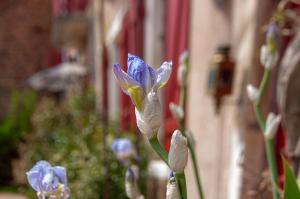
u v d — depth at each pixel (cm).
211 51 352
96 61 960
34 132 931
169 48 531
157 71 101
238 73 309
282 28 241
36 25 1470
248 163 292
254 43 288
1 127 1146
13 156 1136
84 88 832
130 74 101
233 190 302
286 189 120
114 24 825
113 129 577
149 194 451
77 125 653
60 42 1206
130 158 210
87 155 537
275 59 185
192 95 386
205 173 359
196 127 377
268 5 283
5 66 1459
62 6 1378
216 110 317
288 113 224
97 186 520
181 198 101
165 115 505
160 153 102
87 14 1109
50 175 115
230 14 326
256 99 187
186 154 100
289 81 221
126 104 699
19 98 1230
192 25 392
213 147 347
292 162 220
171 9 520
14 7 1458
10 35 1461
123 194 514
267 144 177
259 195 249
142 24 598
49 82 1151
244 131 296
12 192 1034
